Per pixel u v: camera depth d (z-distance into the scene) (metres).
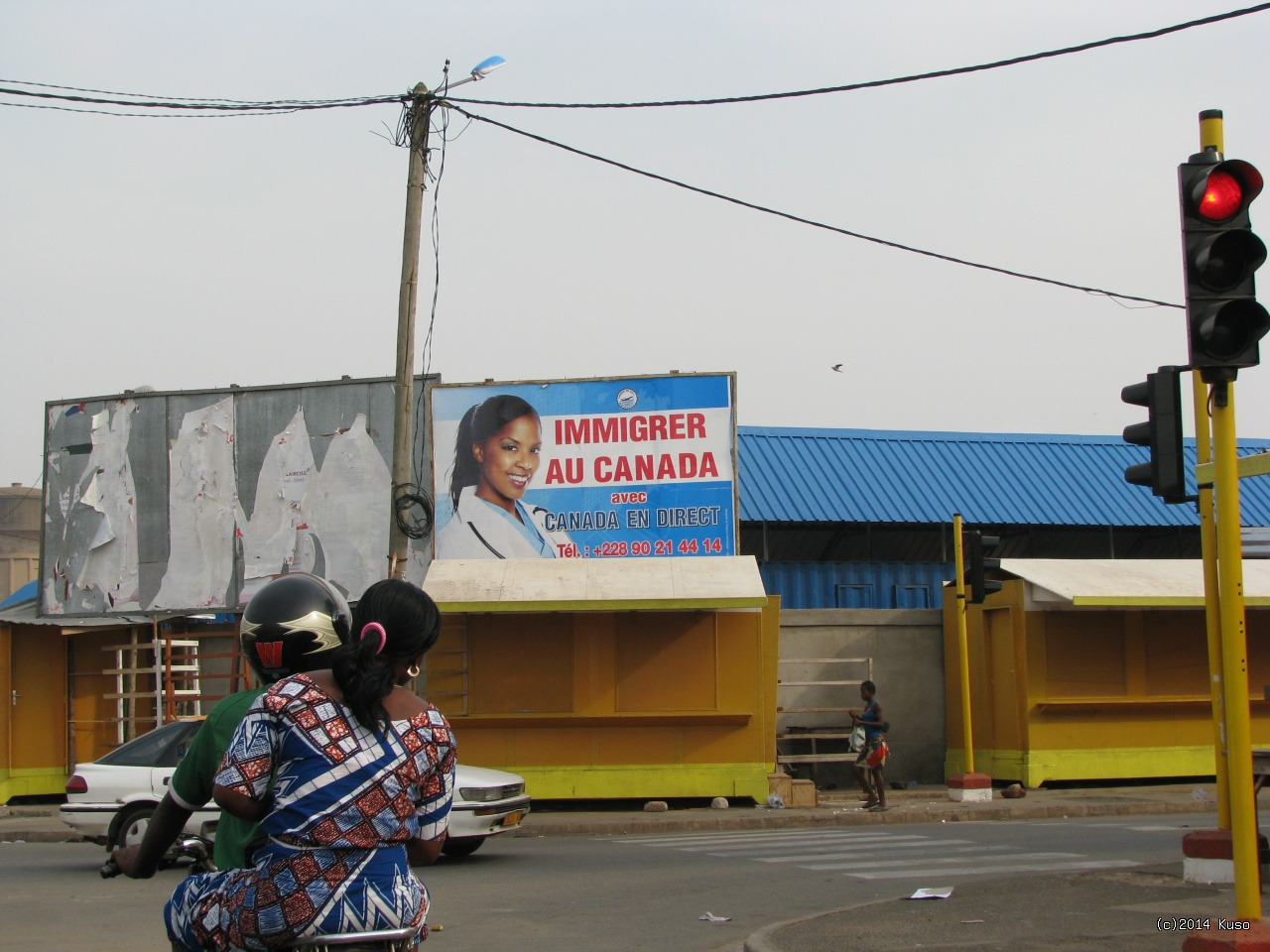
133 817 13.45
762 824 17.56
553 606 18.97
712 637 19.62
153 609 22.56
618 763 19.45
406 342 16.97
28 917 10.54
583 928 9.65
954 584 21.42
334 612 4.41
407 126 17.11
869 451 28.09
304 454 22.39
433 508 21.72
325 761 3.66
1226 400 6.91
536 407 21.88
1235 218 6.82
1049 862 12.61
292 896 3.58
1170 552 28.39
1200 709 21.89
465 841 14.12
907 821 17.66
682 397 21.73
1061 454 29.03
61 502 23.28
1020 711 21.33
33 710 22.06
